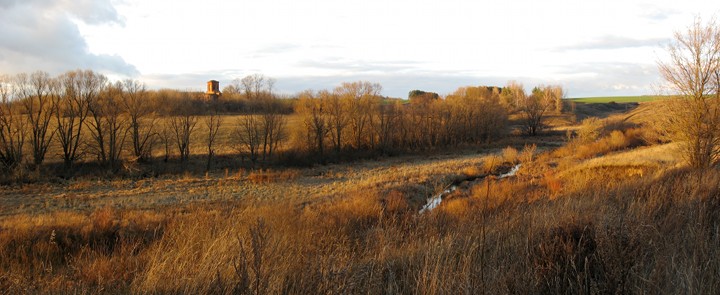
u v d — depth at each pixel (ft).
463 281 12.46
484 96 239.91
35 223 53.83
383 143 182.50
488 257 14.96
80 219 58.03
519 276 12.52
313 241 20.54
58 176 123.95
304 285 13.12
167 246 18.63
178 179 123.34
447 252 14.67
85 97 141.08
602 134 162.09
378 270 14.15
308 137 169.27
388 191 77.25
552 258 13.00
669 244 14.37
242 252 12.85
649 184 31.60
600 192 31.35
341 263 15.06
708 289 11.50
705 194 21.21
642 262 12.11
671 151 81.92
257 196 91.50
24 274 18.69
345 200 61.67
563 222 15.85
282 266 14.48
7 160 124.88
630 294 11.54
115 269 18.19
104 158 136.56
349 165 153.89
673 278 12.13
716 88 55.77
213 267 14.43
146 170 135.33
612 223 15.11
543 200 32.17
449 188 85.56
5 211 81.10
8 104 130.93
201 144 171.32
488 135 214.69
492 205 26.96
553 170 100.89
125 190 106.22
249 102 237.04
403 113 195.31
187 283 13.94
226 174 128.77
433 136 201.36
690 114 57.62
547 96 338.54
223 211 30.09
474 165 127.85
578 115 339.16
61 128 135.95
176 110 157.99
